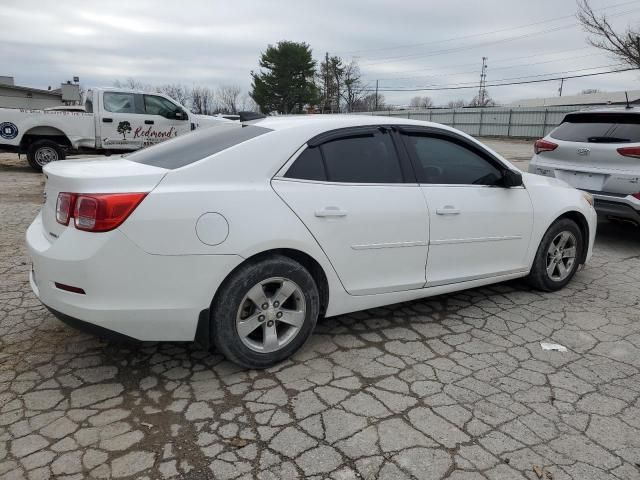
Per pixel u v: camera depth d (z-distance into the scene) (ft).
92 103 38.99
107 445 7.77
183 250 8.75
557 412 8.86
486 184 12.88
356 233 10.54
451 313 13.21
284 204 9.66
